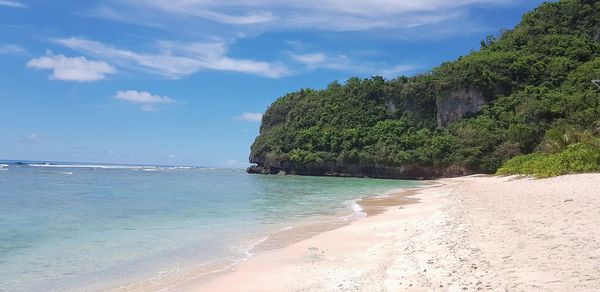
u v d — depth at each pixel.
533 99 79.94
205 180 57.94
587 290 5.44
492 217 13.30
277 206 23.33
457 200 22.61
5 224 15.66
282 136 99.06
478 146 75.81
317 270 8.91
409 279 7.36
